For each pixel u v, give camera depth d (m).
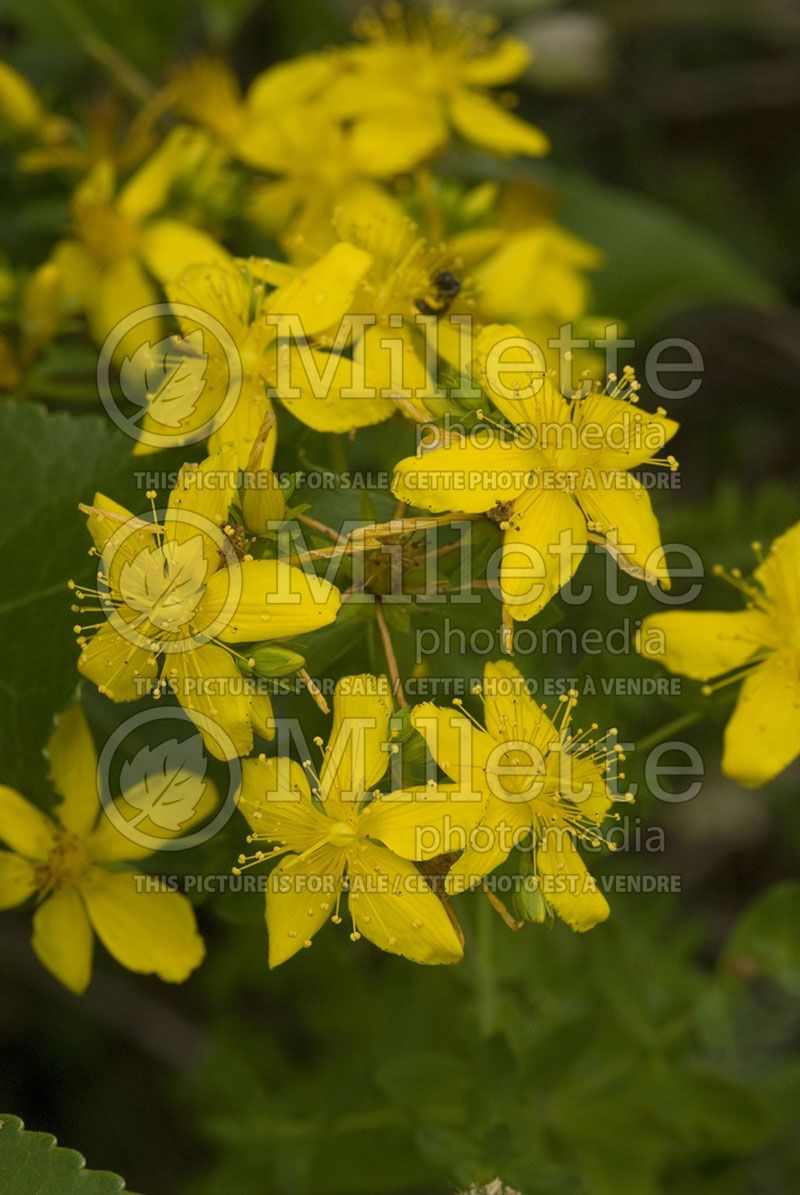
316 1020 0.34
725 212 0.45
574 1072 0.30
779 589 0.25
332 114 0.30
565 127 0.44
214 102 0.31
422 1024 0.29
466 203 0.30
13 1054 0.40
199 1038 0.39
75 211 0.29
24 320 0.28
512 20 0.40
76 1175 0.24
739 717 0.25
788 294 0.45
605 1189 0.30
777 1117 0.30
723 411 0.45
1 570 0.26
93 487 0.26
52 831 0.25
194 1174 0.39
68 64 0.34
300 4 0.38
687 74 0.45
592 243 0.36
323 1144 0.29
